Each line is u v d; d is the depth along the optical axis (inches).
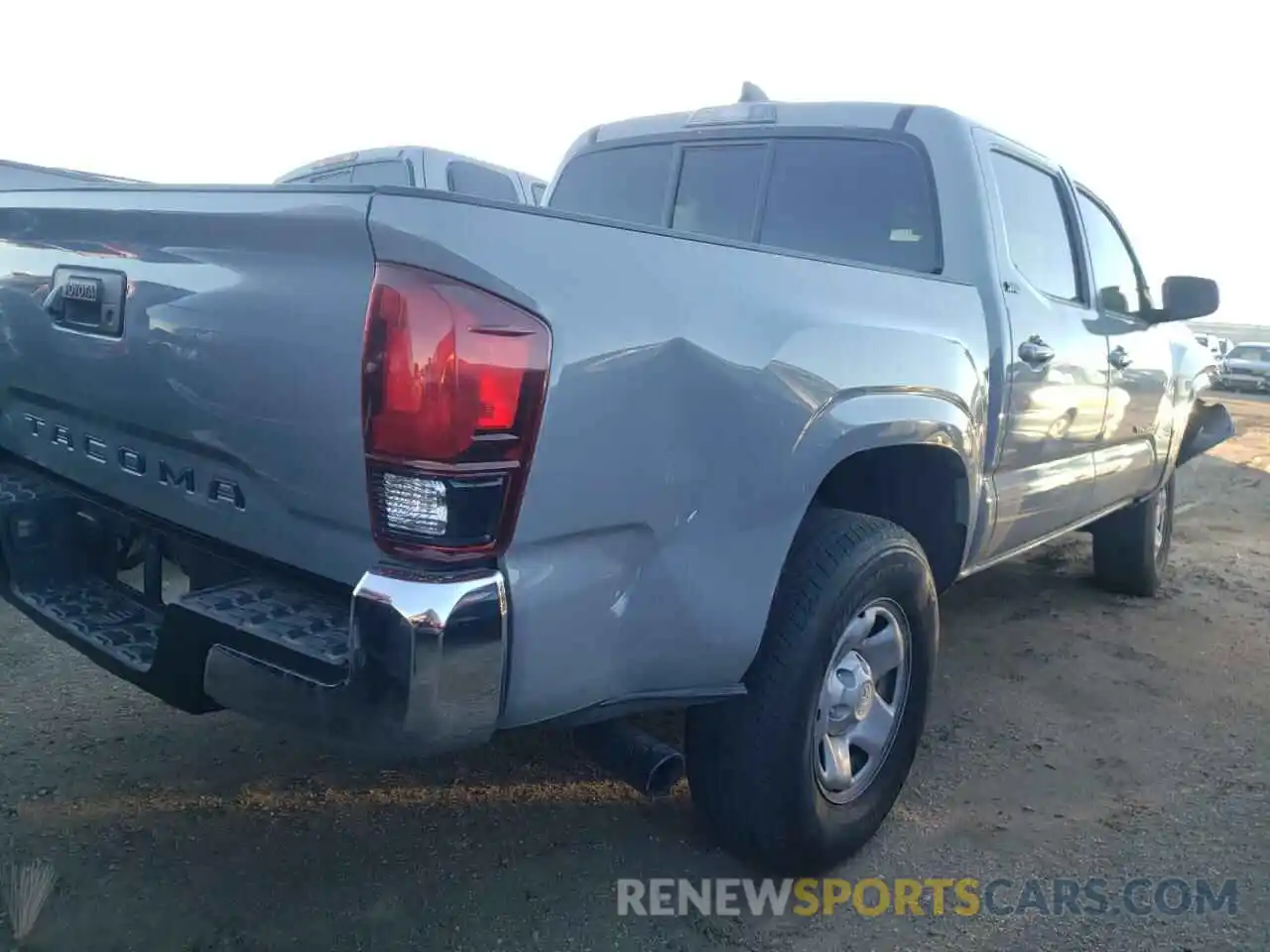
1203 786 143.3
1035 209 164.4
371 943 101.3
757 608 99.7
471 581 77.8
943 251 144.5
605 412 84.2
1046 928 110.1
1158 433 212.8
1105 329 180.9
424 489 77.2
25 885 104.5
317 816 123.3
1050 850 125.5
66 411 114.5
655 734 141.8
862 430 108.8
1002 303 143.0
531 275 79.4
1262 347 1165.1
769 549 100.0
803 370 101.3
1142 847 127.0
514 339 77.8
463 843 119.5
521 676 82.3
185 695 92.8
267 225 83.4
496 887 111.7
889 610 119.1
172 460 101.0
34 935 99.3
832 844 115.0
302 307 83.3
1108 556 231.0
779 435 98.9
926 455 131.7
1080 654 194.5
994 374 140.7
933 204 145.8
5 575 114.3
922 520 138.3
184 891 107.8
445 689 77.0
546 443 80.1
